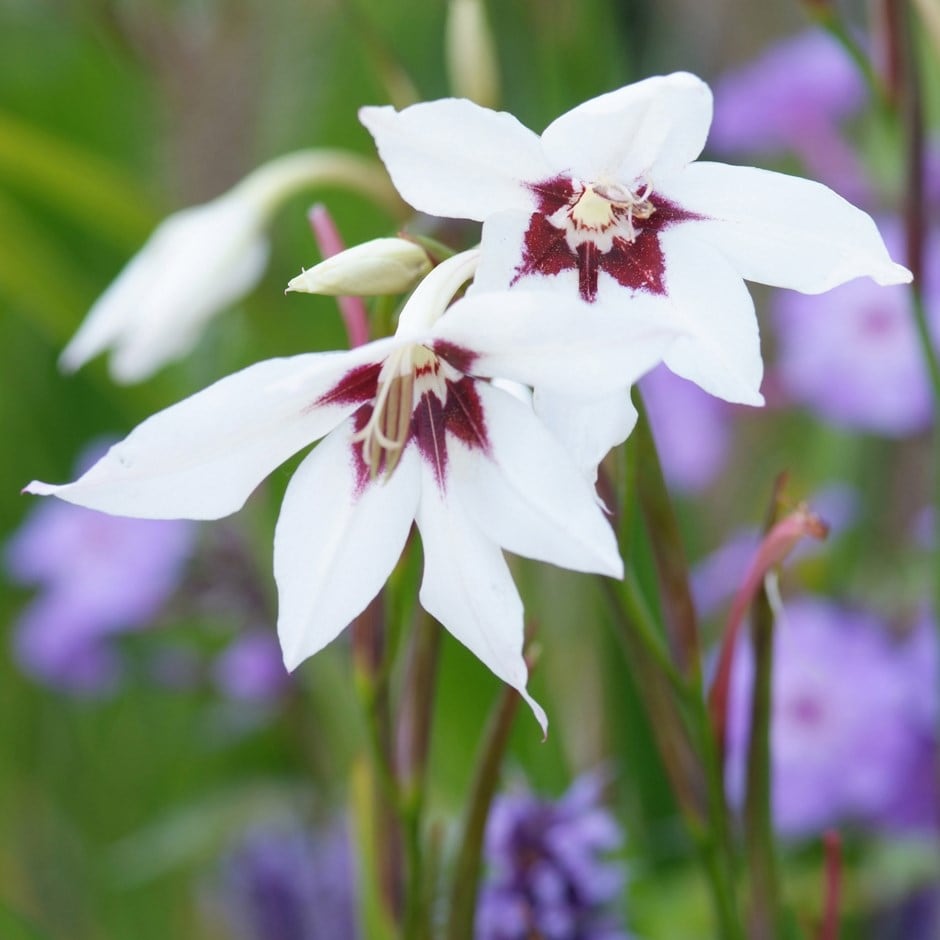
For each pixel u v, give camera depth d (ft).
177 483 1.81
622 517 1.92
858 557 3.12
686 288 1.82
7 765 3.75
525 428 1.82
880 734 2.58
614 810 2.57
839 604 2.91
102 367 3.24
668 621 1.99
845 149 3.38
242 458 1.82
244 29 3.03
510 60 3.40
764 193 1.83
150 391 3.28
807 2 2.27
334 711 2.58
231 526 3.04
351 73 3.83
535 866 2.16
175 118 3.06
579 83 2.92
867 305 3.10
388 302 1.92
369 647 2.01
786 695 2.68
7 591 3.88
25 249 3.15
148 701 3.73
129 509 1.81
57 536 3.28
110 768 3.74
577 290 1.83
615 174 1.84
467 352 1.78
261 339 3.30
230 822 3.01
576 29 2.91
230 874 3.11
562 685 2.84
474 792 1.99
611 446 1.80
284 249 3.33
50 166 3.03
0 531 3.90
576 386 1.77
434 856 2.06
